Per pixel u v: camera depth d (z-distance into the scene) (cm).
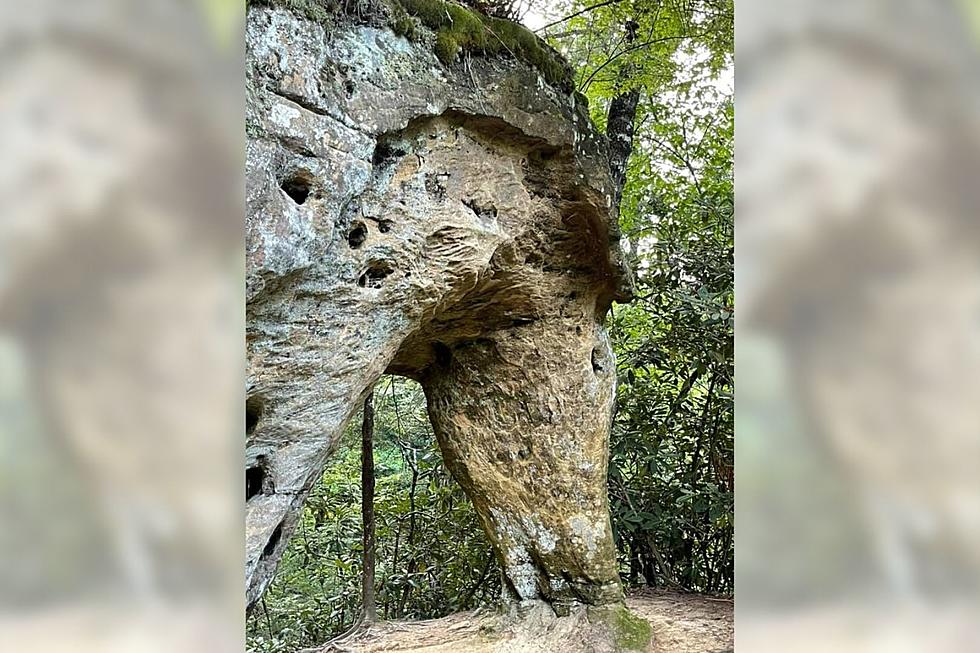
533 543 300
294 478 210
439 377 320
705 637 297
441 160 226
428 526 454
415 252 219
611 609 289
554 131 251
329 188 183
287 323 192
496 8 259
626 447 397
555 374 299
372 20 198
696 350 388
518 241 266
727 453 389
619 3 326
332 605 452
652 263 421
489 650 287
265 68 169
